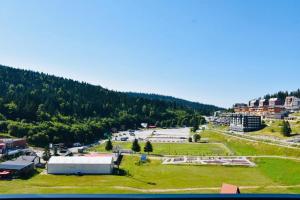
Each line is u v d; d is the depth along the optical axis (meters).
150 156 126.62
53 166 90.31
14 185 73.94
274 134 186.38
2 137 152.88
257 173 94.19
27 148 139.38
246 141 162.50
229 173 93.75
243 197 5.40
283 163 106.06
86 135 183.00
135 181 81.94
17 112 191.50
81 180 82.06
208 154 135.12
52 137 162.62
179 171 96.00
